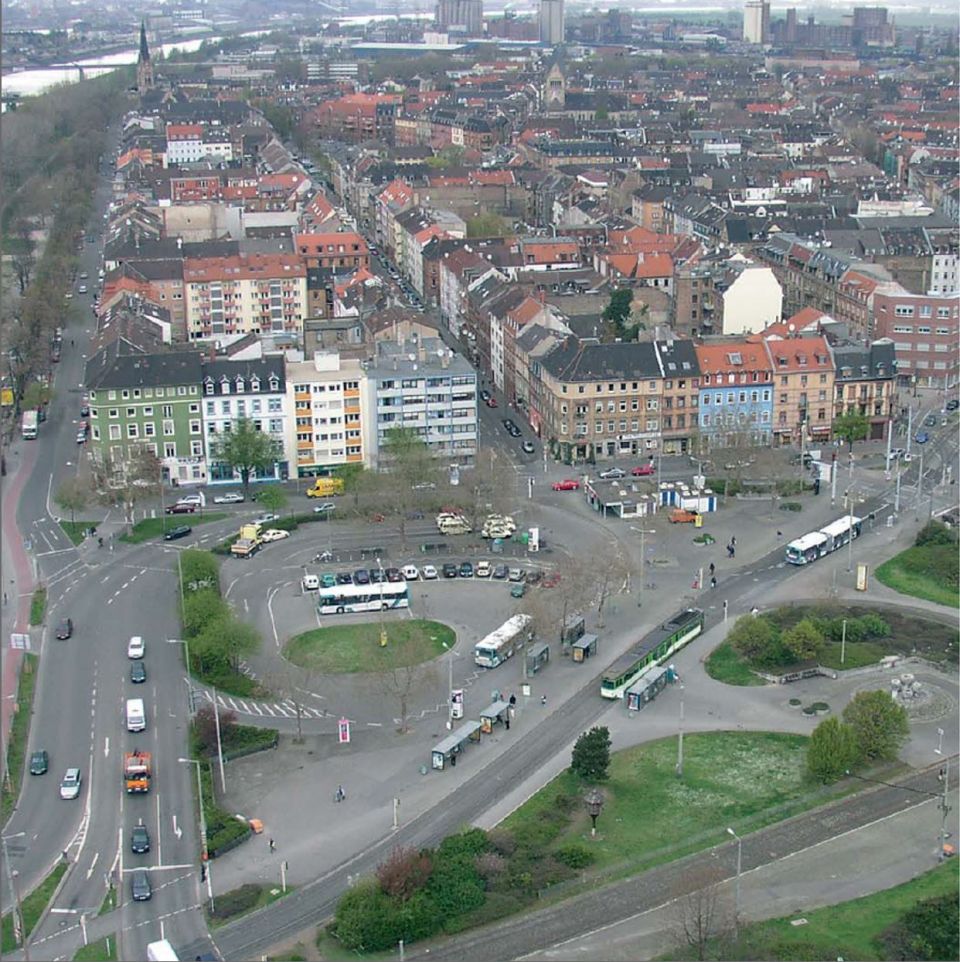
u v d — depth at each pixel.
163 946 194.12
